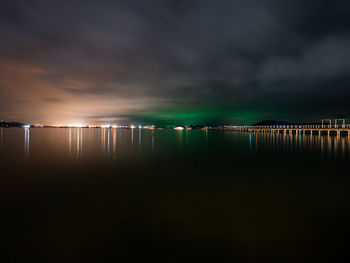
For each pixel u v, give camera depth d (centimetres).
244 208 687
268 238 509
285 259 436
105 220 612
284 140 3416
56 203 747
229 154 1964
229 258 438
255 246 479
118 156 1858
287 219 604
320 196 799
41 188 924
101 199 786
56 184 987
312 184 960
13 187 937
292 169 1288
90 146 2675
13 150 2205
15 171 1255
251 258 438
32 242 504
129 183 1003
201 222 593
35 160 1628
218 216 631
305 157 1719
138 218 625
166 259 438
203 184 977
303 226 565
